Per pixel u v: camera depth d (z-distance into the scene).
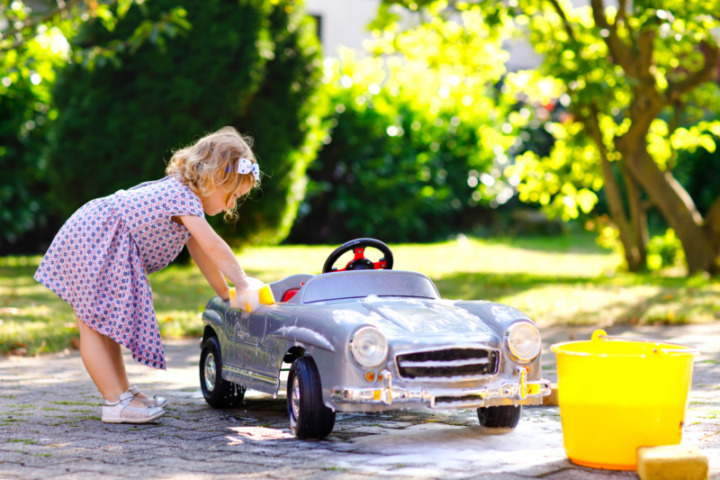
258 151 14.27
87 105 13.54
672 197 13.60
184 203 4.66
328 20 23.91
